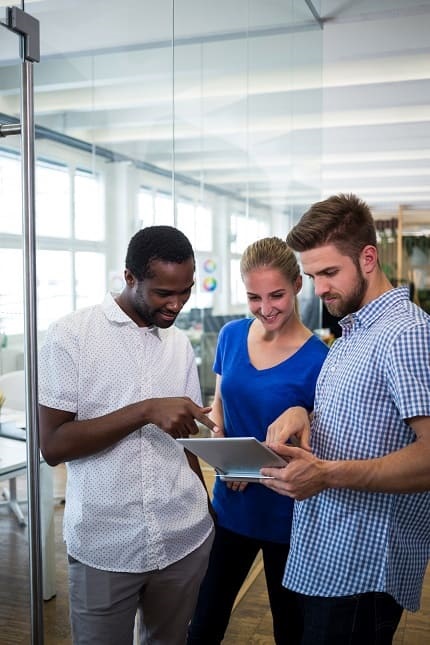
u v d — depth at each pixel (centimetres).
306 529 139
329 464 121
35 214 139
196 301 305
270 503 185
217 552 193
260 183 340
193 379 161
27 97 137
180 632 158
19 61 136
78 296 246
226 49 293
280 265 176
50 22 210
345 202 134
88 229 253
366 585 131
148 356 150
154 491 146
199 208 292
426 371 121
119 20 235
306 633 137
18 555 138
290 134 364
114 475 143
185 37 266
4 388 139
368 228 133
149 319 146
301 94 374
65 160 241
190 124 274
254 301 180
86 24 223
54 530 195
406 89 482
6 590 136
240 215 327
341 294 134
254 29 315
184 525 151
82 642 147
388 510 130
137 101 249
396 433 128
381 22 383
